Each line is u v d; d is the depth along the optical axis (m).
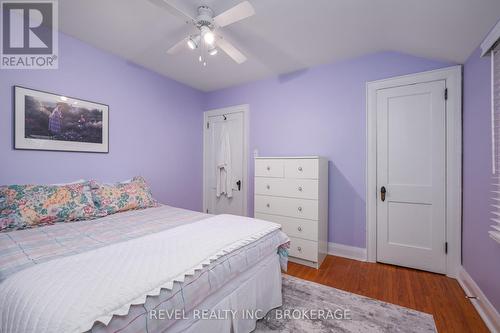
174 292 0.93
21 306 0.75
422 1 1.55
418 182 2.38
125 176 2.75
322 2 1.70
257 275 1.54
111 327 0.72
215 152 3.83
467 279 1.97
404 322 1.58
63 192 1.92
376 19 1.89
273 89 3.26
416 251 2.38
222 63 2.85
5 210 1.64
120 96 2.69
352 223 2.71
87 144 2.39
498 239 1.39
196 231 1.51
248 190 3.50
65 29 2.15
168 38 2.29
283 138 3.19
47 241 1.39
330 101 2.84
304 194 2.54
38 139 2.07
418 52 2.28
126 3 1.79
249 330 1.44
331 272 2.35
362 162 2.65
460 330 1.50
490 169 1.64
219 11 1.81
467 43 1.83
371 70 2.59
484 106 1.74
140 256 1.09
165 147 3.25
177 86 3.43
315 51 2.53
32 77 2.04
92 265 0.99
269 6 1.76
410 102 2.41
